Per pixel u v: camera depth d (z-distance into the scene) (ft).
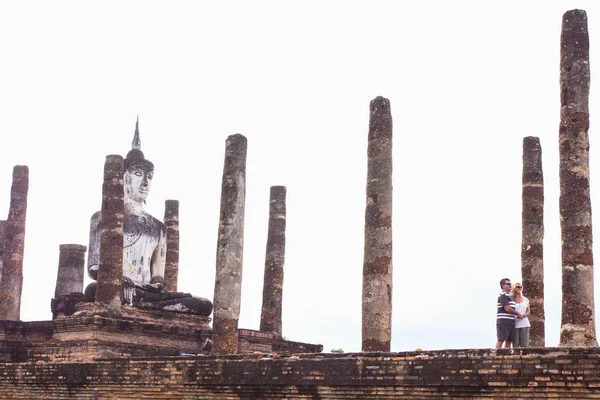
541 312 75.61
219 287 70.44
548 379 43.83
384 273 64.69
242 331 84.99
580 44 57.06
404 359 48.88
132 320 75.77
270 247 94.38
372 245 65.26
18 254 90.38
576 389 43.09
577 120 56.29
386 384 49.24
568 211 55.47
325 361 52.03
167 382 59.31
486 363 45.88
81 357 73.46
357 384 50.34
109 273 76.43
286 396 53.47
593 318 54.29
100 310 75.66
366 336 64.08
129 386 61.16
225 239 71.10
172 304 84.02
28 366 67.10
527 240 76.95
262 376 54.54
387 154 66.44
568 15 57.62
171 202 104.22
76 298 85.40
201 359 58.18
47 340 76.69
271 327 92.79
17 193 91.35
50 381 65.51
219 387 56.80
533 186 77.56
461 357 46.80
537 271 76.23
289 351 90.43
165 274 102.58
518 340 55.98
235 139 72.43
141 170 92.07
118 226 77.71
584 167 55.93
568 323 54.19
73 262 97.71
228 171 72.18
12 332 77.77
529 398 44.34
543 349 44.50
